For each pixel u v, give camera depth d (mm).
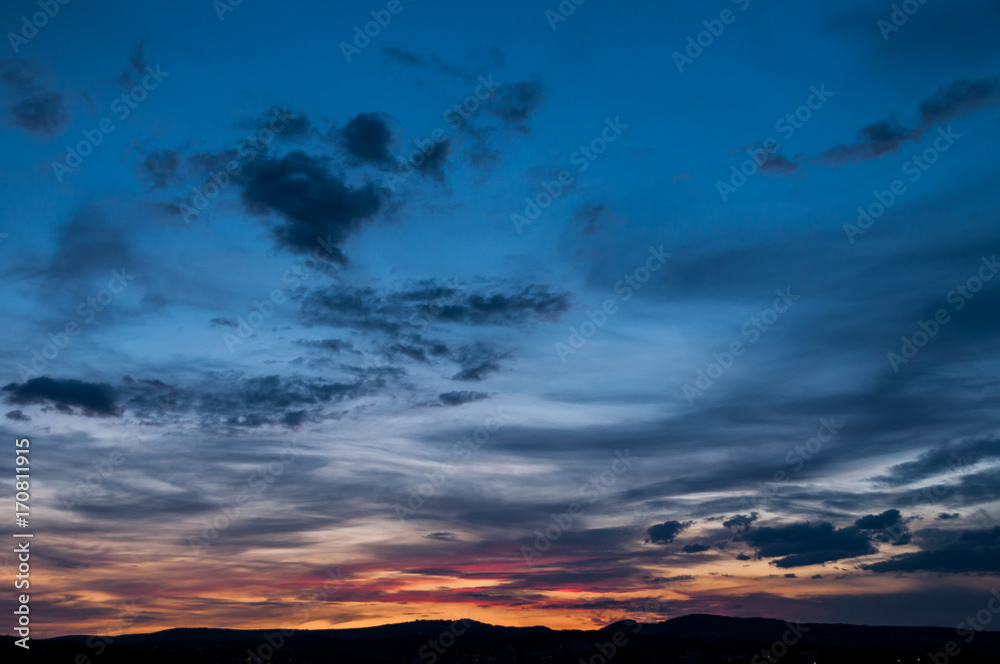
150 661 81125
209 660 84938
